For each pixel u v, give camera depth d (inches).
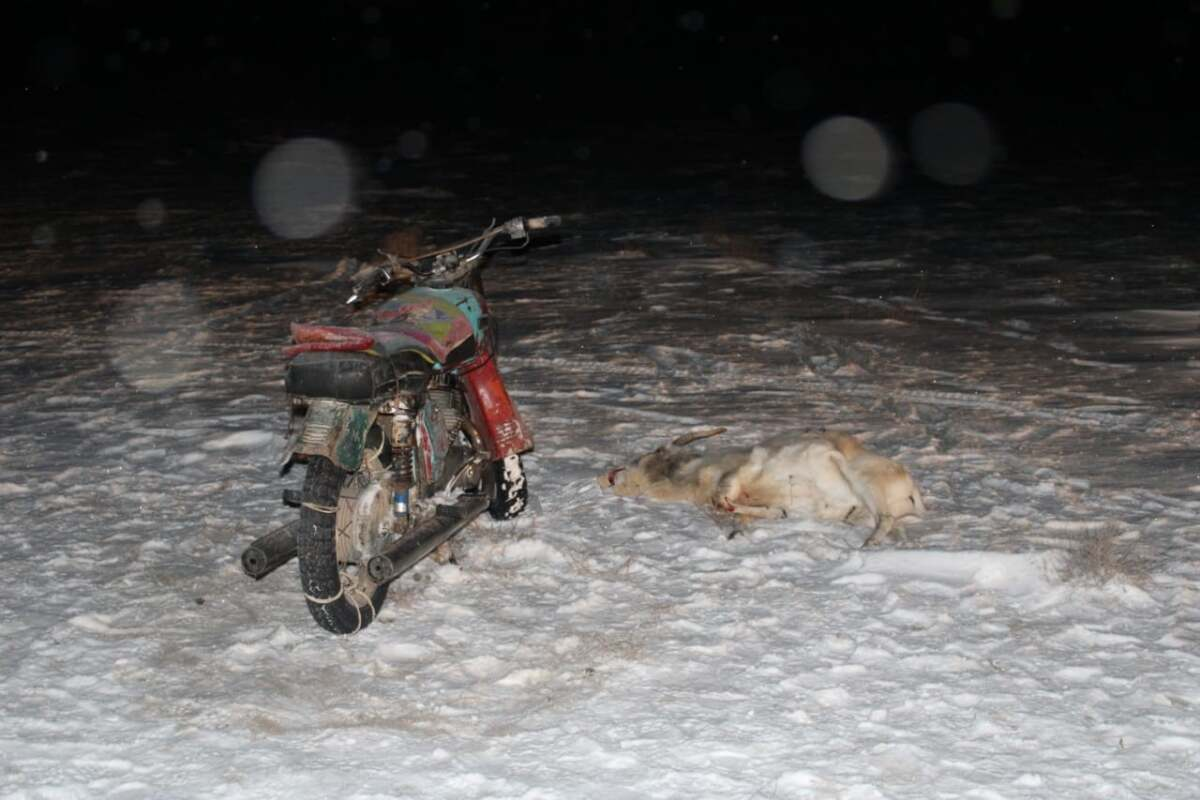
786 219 993.5
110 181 1268.5
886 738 225.0
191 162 1443.2
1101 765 215.6
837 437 334.0
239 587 296.0
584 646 262.8
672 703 238.2
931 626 269.4
